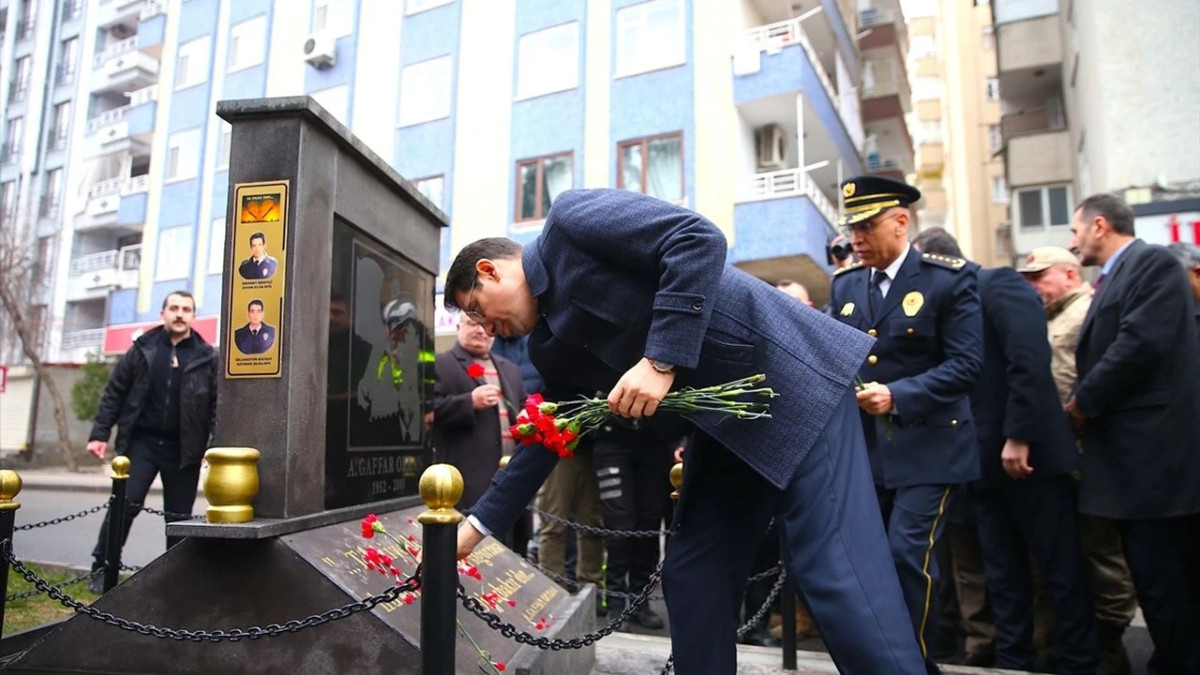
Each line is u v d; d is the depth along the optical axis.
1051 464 3.62
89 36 26.14
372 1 17.59
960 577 4.23
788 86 13.42
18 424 22.73
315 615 2.29
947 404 3.08
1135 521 3.46
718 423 2.08
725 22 14.13
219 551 2.41
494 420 4.82
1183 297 3.44
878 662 1.93
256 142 2.74
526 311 2.27
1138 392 3.44
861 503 2.09
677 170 14.23
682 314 1.91
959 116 29.78
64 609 4.41
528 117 15.57
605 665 3.56
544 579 3.53
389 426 3.44
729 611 2.28
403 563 2.84
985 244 28.88
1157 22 9.08
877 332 3.38
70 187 25.22
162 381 5.32
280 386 2.61
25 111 26.84
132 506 4.53
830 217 14.84
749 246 13.50
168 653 2.37
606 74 14.95
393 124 16.97
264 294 2.66
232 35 20.55
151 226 21.66
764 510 2.34
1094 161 10.38
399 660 2.23
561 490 4.95
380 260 3.37
